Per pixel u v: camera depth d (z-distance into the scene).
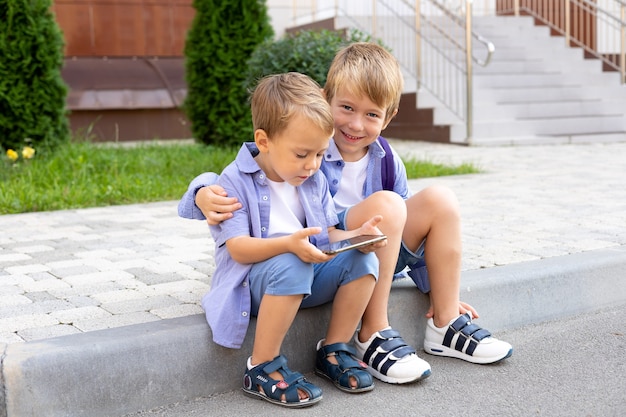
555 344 2.79
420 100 10.30
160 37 11.02
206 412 2.24
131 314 2.55
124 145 9.15
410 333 2.79
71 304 2.70
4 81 6.65
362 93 2.47
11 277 3.14
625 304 3.29
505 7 12.50
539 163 7.20
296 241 2.18
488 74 10.77
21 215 4.85
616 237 3.70
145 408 2.26
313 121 2.19
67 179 6.06
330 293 2.45
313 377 2.51
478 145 9.38
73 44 10.62
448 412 2.22
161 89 10.24
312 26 11.15
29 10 6.70
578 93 10.80
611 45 12.39
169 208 5.07
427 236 2.63
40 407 2.11
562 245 3.54
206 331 2.36
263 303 2.27
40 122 6.84
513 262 3.22
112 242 3.89
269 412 2.23
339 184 2.66
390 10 11.09
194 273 3.17
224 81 7.88
